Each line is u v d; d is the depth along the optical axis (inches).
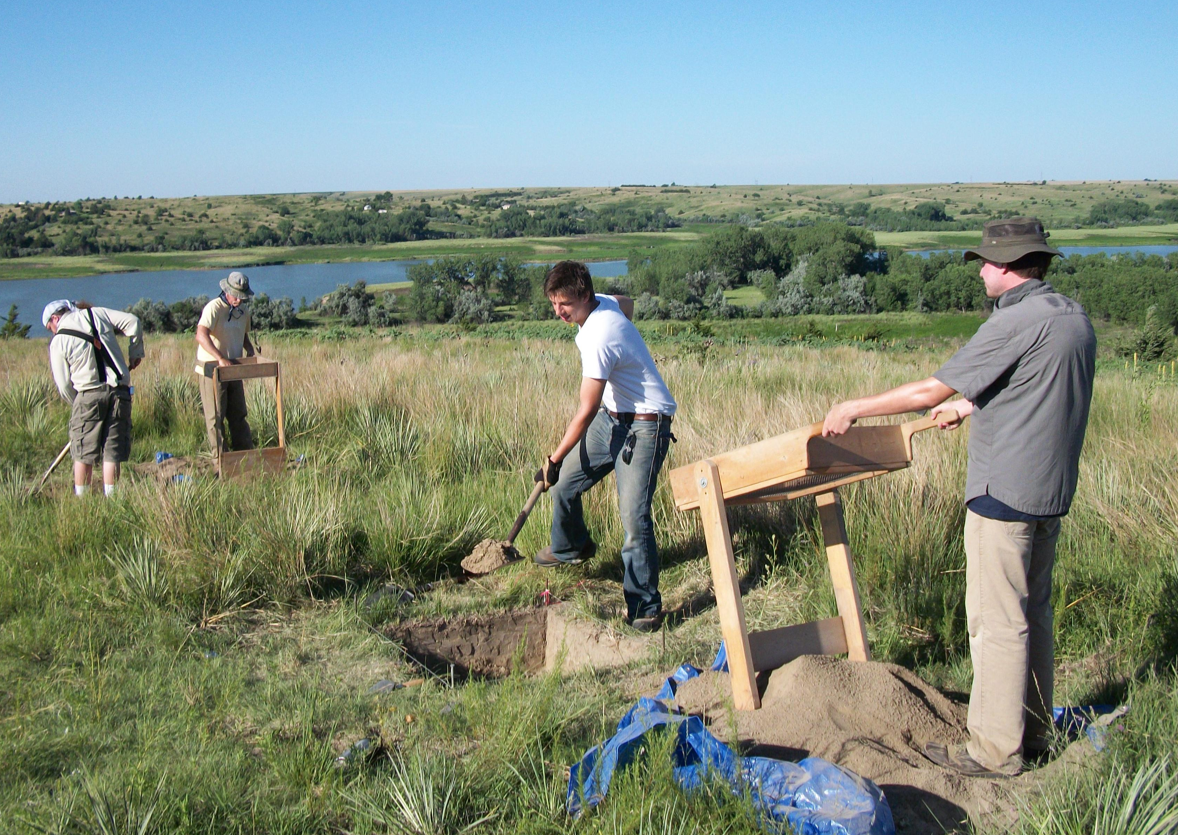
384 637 155.6
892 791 96.3
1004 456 96.6
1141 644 132.6
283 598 169.9
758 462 113.0
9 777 105.0
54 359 227.9
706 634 155.9
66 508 196.2
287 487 214.7
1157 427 265.6
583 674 141.6
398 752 113.1
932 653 141.3
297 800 101.4
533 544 196.4
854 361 601.9
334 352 674.2
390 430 283.9
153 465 288.2
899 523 172.6
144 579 163.3
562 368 461.1
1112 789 87.7
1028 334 93.5
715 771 90.5
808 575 172.1
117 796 96.1
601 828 87.7
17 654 140.4
